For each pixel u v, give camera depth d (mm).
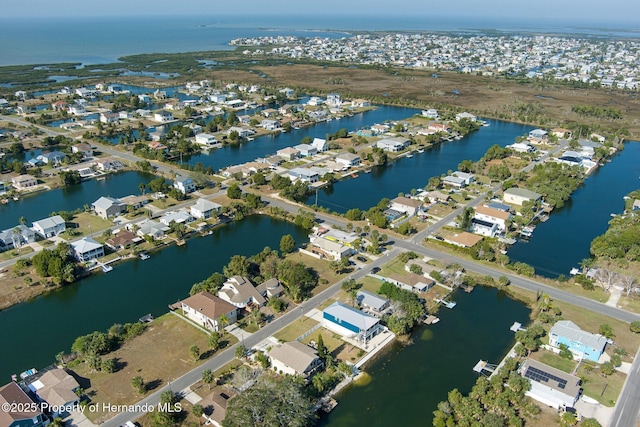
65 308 97188
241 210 142625
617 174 193625
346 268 112250
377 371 80625
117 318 93812
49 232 124625
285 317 93375
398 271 111500
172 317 93000
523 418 70938
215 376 77062
